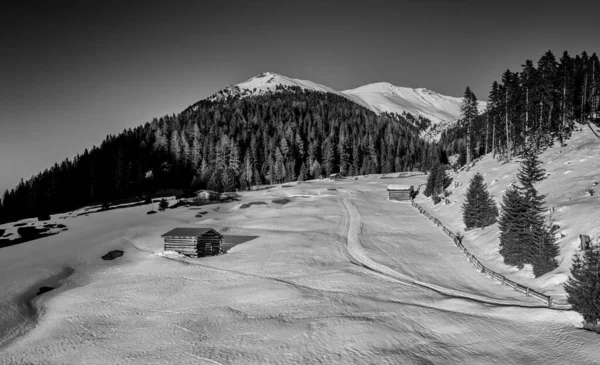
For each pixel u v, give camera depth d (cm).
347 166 16025
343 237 5791
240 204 9056
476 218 5475
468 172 8938
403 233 5909
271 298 3503
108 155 14125
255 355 2473
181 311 3316
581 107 8412
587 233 3534
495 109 9275
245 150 15788
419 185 11175
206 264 4784
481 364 2317
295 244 5497
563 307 2897
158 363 2439
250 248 5466
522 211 4028
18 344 2908
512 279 3709
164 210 8825
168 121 17150
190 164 14088
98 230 6894
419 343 2581
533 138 7900
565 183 5222
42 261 5034
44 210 10275
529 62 8281
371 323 2866
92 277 4541
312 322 2928
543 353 2395
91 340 2859
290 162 15150
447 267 4303
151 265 4816
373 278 4000
